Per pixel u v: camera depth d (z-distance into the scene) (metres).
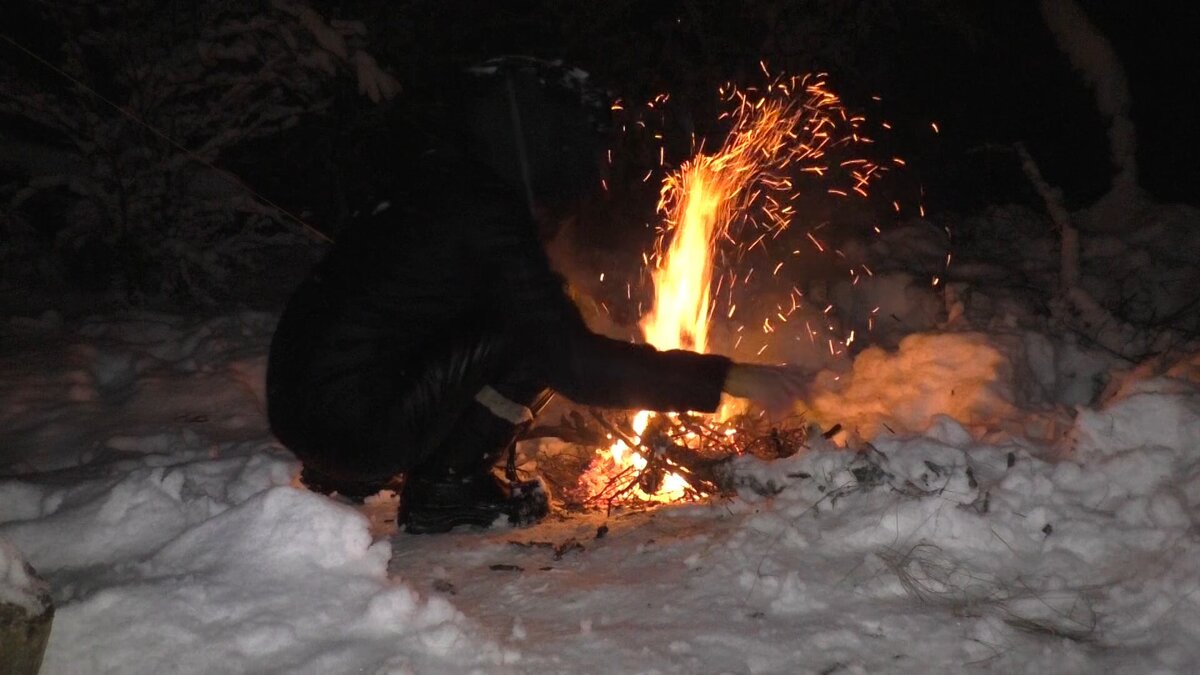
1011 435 4.45
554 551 3.82
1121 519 3.45
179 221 7.58
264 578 3.04
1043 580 3.27
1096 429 3.81
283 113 7.62
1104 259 7.50
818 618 3.18
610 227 8.23
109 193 7.47
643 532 3.95
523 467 4.80
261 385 5.79
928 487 3.70
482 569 3.70
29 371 5.69
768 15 8.51
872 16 9.02
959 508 3.54
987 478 3.76
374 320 3.63
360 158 8.31
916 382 5.34
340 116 8.19
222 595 2.95
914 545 3.51
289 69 7.57
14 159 7.53
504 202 3.53
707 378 3.44
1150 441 3.73
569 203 3.71
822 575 3.41
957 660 2.95
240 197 7.64
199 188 7.66
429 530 4.09
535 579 3.56
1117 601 3.11
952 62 10.28
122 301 7.23
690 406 3.48
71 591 2.95
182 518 3.33
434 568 3.69
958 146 9.99
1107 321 6.31
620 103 8.27
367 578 3.13
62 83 7.83
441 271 3.60
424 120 7.91
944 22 9.82
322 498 3.23
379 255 3.62
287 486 3.30
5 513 3.41
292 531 3.13
